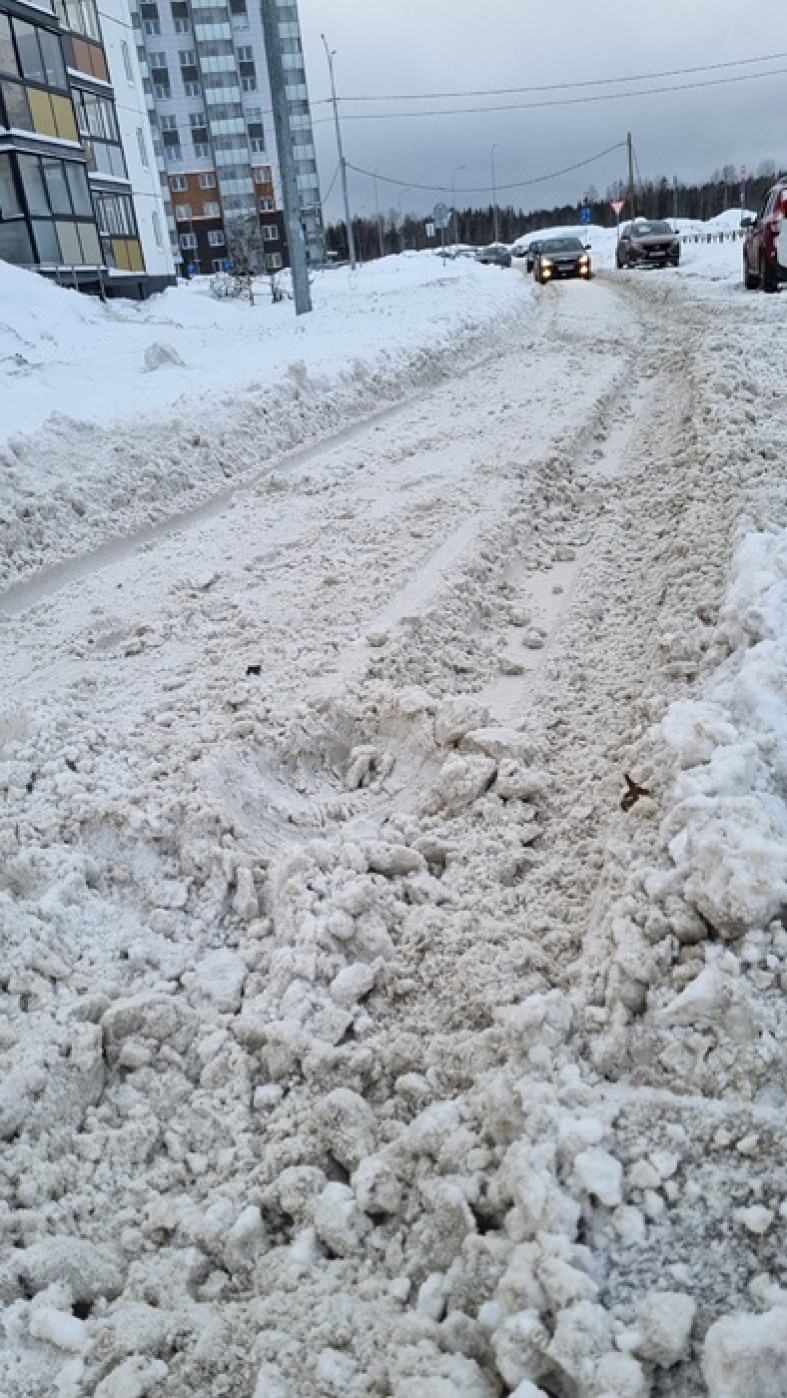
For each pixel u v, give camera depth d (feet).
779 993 7.02
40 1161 7.07
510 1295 5.43
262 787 11.45
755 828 8.07
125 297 110.93
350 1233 6.28
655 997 7.16
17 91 84.23
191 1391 5.56
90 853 10.33
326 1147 7.02
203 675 14.14
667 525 19.33
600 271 120.57
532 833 10.46
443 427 29.30
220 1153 7.22
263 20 60.44
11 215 85.76
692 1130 6.19
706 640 12.75
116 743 12.09
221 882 9.90
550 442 25.77
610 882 8.67
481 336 53.06
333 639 14.92
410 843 10.40
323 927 8.70
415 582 16.85
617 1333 5.19
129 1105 7.61
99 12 110.22
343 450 27.40
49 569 18.89
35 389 32.53
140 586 18.01
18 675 14.52
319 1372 5.45
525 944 8.63
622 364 40.11
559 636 15.37
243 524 21.27
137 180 119.14
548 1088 6.47
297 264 65.41
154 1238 6.70
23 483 20.95
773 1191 5.84
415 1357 5.37
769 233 58.23
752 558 13.53
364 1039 7.96
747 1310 5.31
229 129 267.39
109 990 8.53
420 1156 6.60
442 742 12.03
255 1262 6.41
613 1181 5.85
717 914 7.39
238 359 39.45
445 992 8.27
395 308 63.52
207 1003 8.54
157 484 22.79
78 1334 5.89
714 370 30.07
